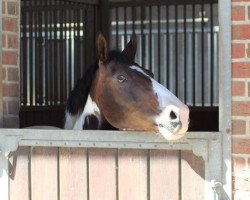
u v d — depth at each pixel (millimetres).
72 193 3572
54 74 6285
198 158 3371
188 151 3385
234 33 3328
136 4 7312
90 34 6500
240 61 3322
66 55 6363
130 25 8391
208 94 8836
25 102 5973
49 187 3607
